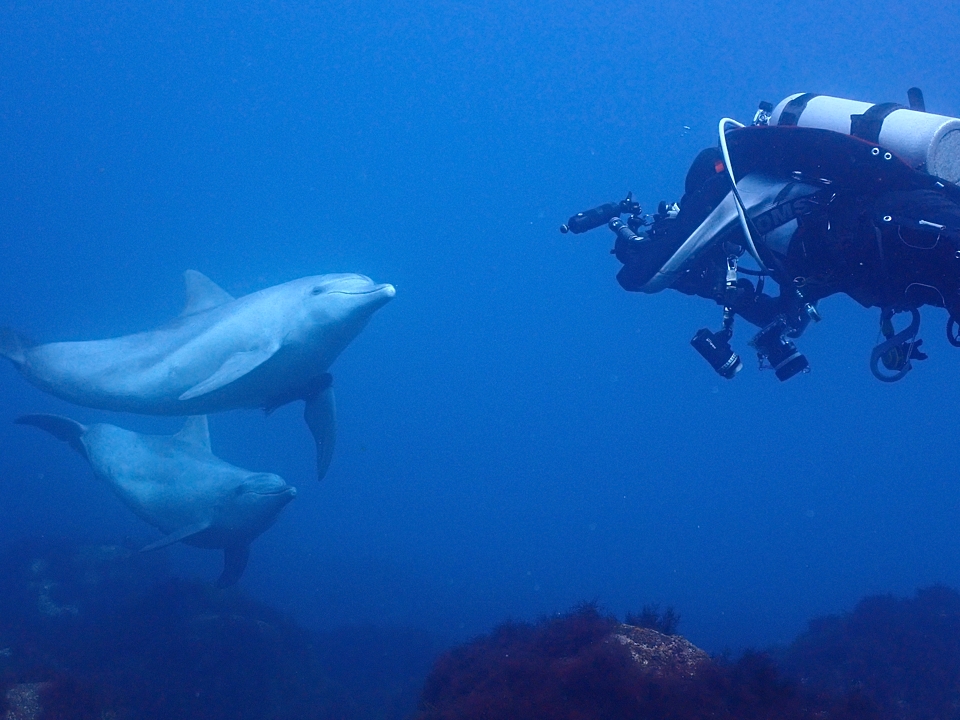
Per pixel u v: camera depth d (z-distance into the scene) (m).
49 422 11.20
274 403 8.76
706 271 4.21
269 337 7.73
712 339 4.09
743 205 3.76
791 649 12.91
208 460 10.41
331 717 10.96
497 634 6.26
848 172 3.51
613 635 5.19
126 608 12.46
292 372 8.12
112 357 8.55
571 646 5.25
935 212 3.05
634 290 4.46
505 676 4.84
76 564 14.20
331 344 7.91
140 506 10.49
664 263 4.05
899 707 9.73
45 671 8.22
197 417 10.81
